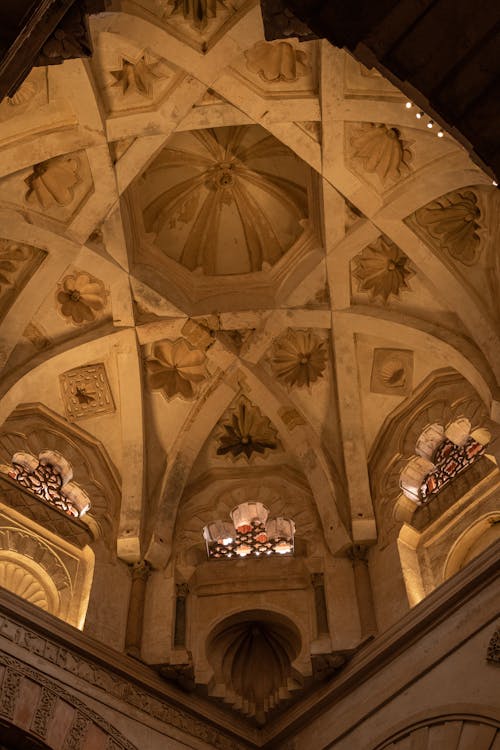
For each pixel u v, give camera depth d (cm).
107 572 1183
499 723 874
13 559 1126
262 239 1354
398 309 1255
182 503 1301
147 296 1283
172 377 1334
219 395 1335
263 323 1316
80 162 1173
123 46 1095
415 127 1113
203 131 1302
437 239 1192
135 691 1067
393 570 1155
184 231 1355
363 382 1306
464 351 1180
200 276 1345
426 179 1159
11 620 991
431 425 1253
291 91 1146
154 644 1124
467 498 1165
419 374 1291
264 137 1308
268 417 1338
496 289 1163
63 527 1197
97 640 1062
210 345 1324
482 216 1159
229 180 1351
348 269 1260
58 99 1109
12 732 939
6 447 1210
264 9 613
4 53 592
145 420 1312
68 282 1248
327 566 1211
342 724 1056
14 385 1190
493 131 570
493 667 916
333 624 1134
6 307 1197
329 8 584
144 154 1188
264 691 1195
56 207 1195
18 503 1170
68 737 970
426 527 1193
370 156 1173
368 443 1297
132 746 1015
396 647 1046
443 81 574
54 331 1252
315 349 1319
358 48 581
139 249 1302
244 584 1221
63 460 1262
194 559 1241
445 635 997
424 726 948
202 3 1073
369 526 1216
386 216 1198
